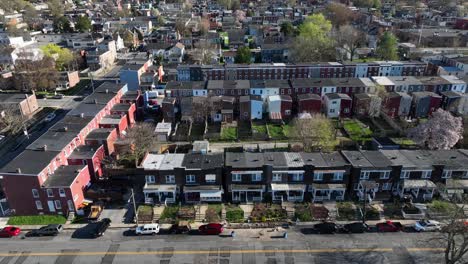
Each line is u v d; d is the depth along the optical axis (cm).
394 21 19762
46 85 12162
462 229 4384
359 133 8725
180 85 10581
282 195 6275
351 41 14812
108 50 15662
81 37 17038
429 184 6128
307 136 7581
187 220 5831
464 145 7869
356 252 5131
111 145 7750
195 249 5253
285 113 9706
